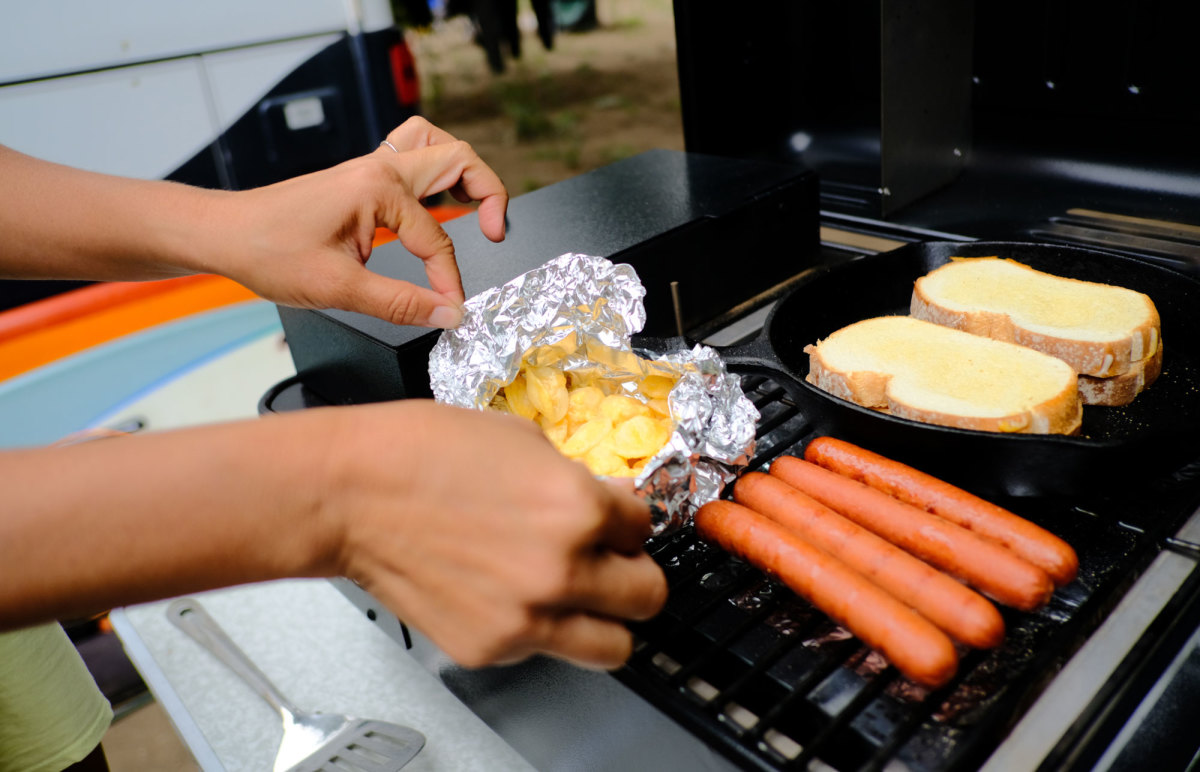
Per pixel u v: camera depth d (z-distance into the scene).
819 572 0.63
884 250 1.32
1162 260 1.12
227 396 2.10
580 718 0.70
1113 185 1.29
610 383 0.87
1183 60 1.15
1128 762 0.58
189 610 1.05
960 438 0.74
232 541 0.39
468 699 0.84
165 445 0.39
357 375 0.98
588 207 1.22
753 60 1.48
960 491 0.70
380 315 0.80
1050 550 0.63
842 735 0.61
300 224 0.78
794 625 0.68
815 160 1.59
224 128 2.59
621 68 4.99
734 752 0.56
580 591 0.41
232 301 2.46
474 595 0.41
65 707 1.00
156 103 2.43
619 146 5.06
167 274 0.88
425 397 0.93
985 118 1.42
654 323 1.12
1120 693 0.59
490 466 0.40
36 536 0.36
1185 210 1.20
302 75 2.70
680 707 0.59
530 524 0.39
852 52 1.46
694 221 1.12
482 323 0.82
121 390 2.14
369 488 0.40
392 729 0.84
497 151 5.27
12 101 2.18
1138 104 1.22
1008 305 1.03
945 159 1.43
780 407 0.98
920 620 0.58
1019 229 1.27
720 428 0.76
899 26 1.21
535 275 0.82
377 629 1.05
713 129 1.47
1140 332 0.89
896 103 1.26
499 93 5.13
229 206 0.80
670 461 0.71
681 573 0.76
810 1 1.46
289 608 1.10
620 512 0.44
